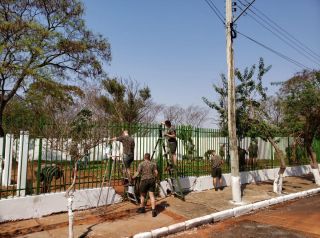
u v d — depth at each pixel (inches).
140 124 464.1
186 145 532.7
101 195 405.7
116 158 434.6
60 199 368.5
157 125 486.3
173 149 494.3
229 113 475.5
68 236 299.4
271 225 364.8
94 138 381.1
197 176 545.0
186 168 529.7
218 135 592.7
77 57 882.8
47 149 369.1
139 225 343.9
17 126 393.7
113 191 418.3
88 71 922.7
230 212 404.5
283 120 663.1
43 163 373.4
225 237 319.0
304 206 473.1
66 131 366.0
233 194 463.8
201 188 541.0
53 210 362.6
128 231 322.7
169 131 493.4
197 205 437.4
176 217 380.2
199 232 337.4
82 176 397.7
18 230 310.8
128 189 427.2
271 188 595.2
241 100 589.6
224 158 599.2
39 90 831.7
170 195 484.4
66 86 888.3
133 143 437.4
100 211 384.8
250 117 579.2
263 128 560.4
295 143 807.7
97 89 1149.1
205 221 368.5
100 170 414.9
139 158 462.0
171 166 491.2
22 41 774.5
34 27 786.2
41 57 813.2
